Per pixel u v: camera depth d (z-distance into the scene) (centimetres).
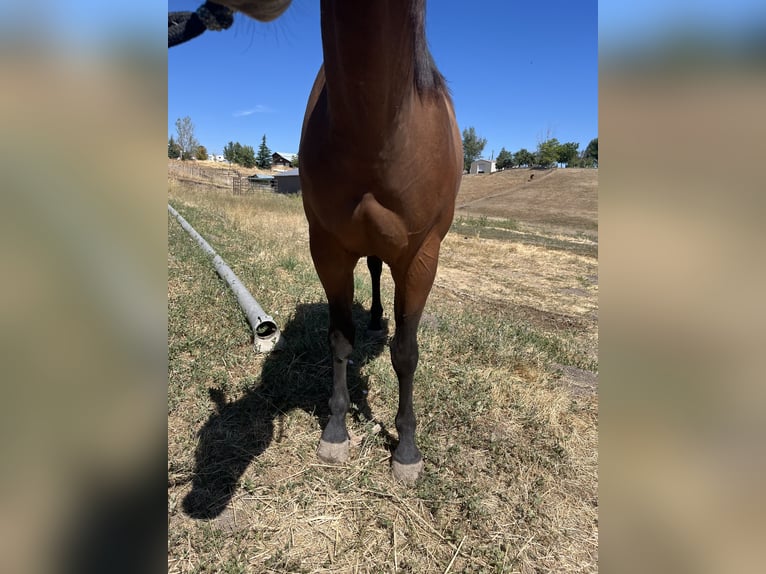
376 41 120
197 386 263
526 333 383
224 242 662
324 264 194
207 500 188
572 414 270
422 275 184
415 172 154
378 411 253
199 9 101
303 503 188
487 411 258
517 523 186
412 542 174
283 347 313
